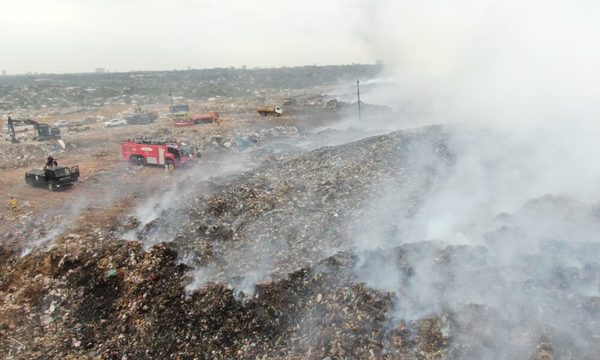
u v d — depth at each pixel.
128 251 22.94
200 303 18.91
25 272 23.00
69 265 22.69
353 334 15.79
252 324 17.62
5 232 26.66
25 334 19.09
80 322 19.64
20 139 57.75
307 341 16.36
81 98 140.50
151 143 41.38
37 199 32.19
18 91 143.75
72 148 53.09
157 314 18.92
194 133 60.22
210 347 17.12
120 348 17.89
